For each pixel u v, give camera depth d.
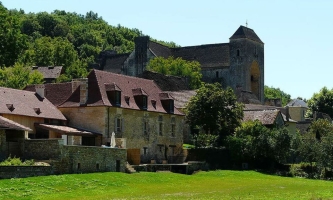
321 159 89.94
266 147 89.56
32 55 165.62
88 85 79.44
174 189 58.47
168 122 88.50
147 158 83.50
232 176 77.81
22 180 53.03
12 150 61.50
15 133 62.72
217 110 93.31
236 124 94.81
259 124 94.69
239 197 50.75
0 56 122.69
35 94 76.94
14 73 113.62
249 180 74.00
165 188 58.88
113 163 67.75
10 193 47.81
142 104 83.31
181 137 91.06
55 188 52.19
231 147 90.12
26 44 128.62
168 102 88.75
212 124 93.06
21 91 74.62
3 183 51.03
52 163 59.06
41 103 75.81
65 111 78.69
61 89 81.25
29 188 50.56
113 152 67.81
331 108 176.00
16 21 126.81
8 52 123.75
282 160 92.00
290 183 72.12
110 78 82.50
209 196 51.62
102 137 76.12
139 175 66.81
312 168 92.06
